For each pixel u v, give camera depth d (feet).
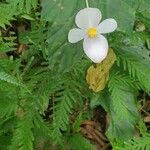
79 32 0.52
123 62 0.59
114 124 0.60
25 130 0.56
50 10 0.55
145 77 0.58
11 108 0.57
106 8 0.55
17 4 0.60
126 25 0.54
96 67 0.59
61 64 0.55
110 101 0.60
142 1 0.57
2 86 0.57
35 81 0.60
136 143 0.58
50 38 0.55
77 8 0.55
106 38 0.56
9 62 0.59
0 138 0.59
